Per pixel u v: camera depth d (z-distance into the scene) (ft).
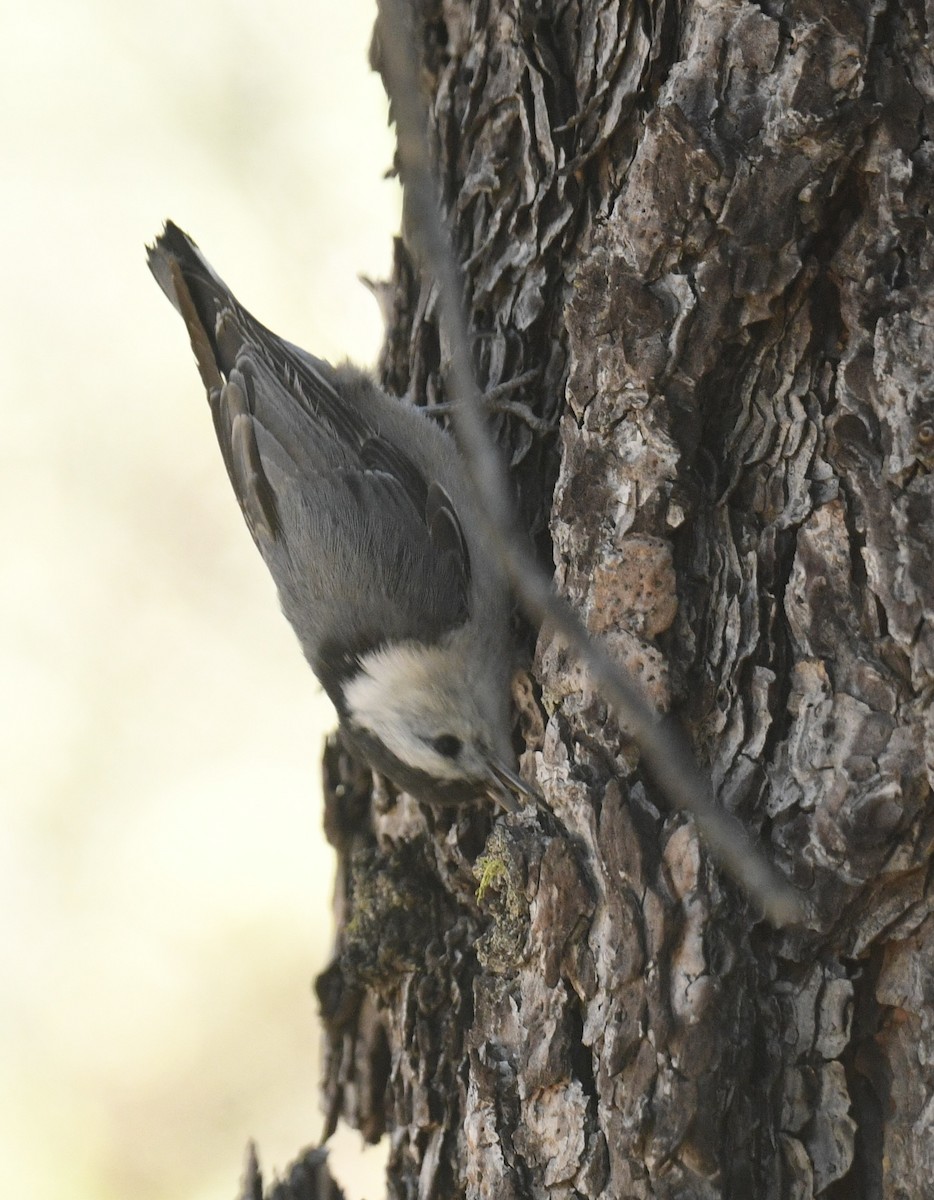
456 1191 21.75
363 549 25.38
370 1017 24.30
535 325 23.13
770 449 18.69
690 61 18.62
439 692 23.59
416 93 10.30
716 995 16.88
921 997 17.11
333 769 25.66
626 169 21.63
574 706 18.85
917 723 17.12
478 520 24.45
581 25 22.35
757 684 18.24
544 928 18.38
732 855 14.53
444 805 23.09
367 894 23.70
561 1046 18.07
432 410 25.61
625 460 19.01
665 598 18.56
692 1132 16.72
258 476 27.32
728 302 18.57
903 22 17.95
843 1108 17.29
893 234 17.87
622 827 17.71
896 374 17.54
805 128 17.94
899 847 17.04
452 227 24.32
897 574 17.38
